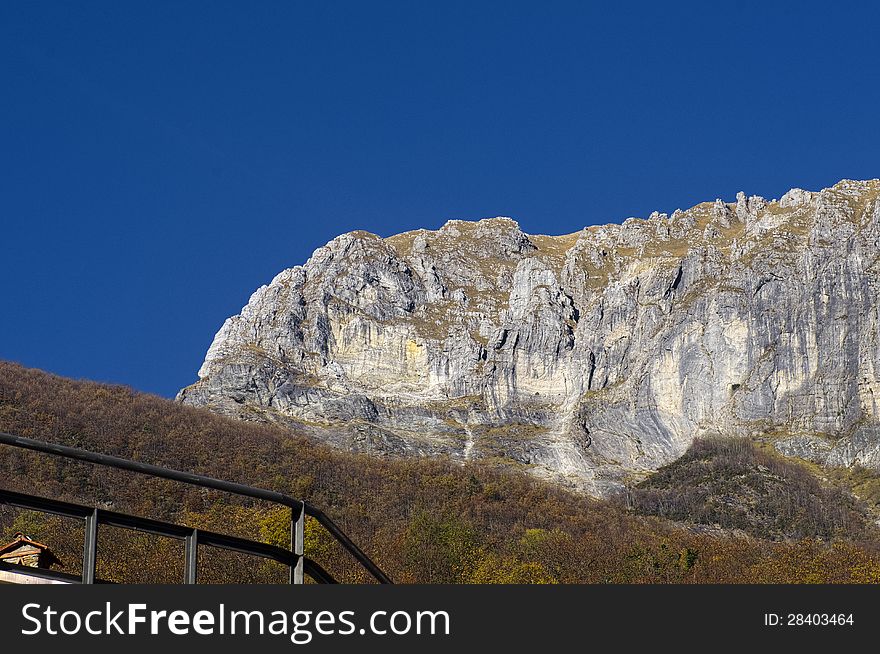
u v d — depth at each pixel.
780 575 109.88
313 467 187.62
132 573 71.44
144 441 188.88
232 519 121.88
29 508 22.52
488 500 177.12
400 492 176.50
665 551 124.12
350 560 90.62
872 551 170.88
